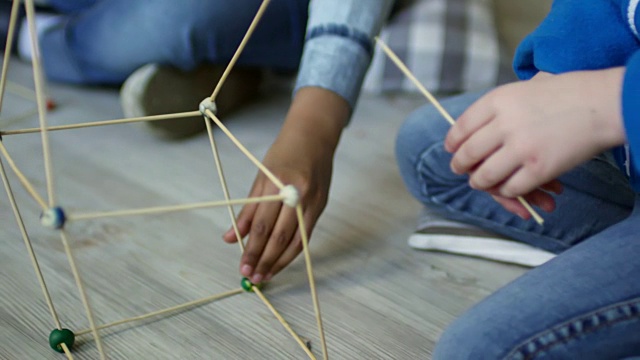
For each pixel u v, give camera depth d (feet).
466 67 4.91
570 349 2.24
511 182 2.34
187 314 2.84
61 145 4.04
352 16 3.10
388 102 4.90
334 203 3.53
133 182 3.68
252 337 2.74
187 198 3.54
